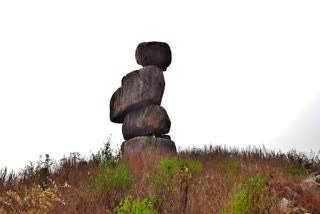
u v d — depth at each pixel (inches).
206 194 265.4
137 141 462.6
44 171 335.0
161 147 459.2
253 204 210.8
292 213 236.8
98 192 255.8
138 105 494.6
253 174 318.7
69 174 343.9
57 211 223.9
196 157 435.8
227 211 207.0
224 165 360.5
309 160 413.4
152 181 275.4
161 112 484.7
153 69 498.0
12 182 302.0
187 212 232.8
